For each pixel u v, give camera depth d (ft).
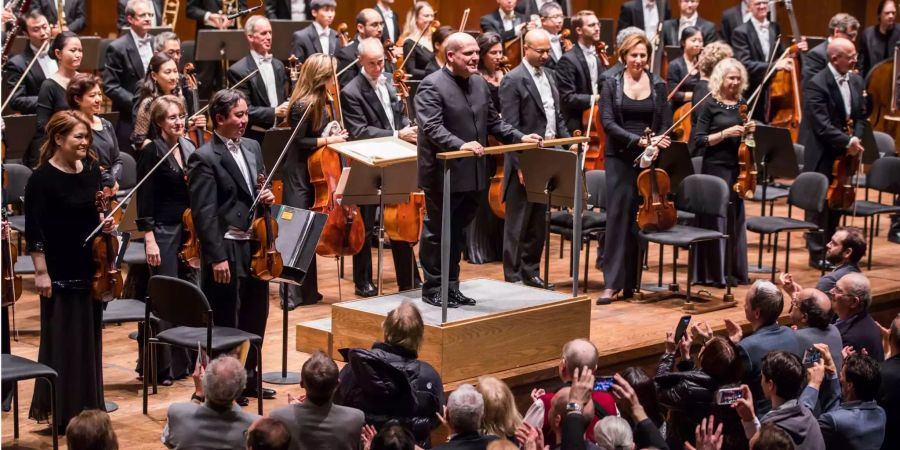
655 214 46.73
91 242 34.27
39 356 34.63
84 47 61.41
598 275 51.96
